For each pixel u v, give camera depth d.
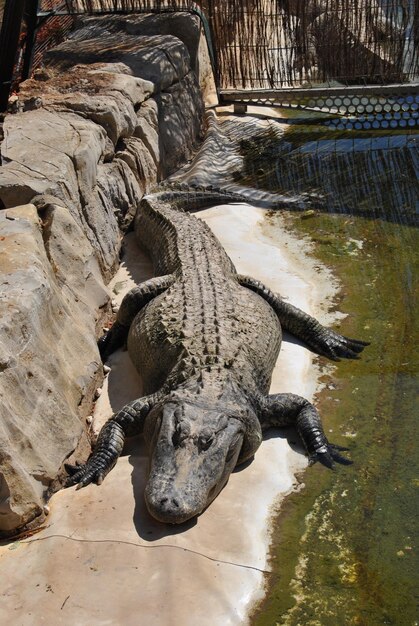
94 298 6.34
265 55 11.55
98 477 4.84
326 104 11.58
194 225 7.48
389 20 11.10
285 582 4.18
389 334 6.52
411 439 5.30
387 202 8.95
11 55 8.79
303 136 11.11
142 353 5.89
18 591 4.05
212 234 7.47
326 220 8.59
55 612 3.93
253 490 4.82
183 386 5.11
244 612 4.00
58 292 5.46
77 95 8.30
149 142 9.09
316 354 6.35
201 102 11.48
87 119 7.89
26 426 4.50
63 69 9.97
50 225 5.86
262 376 5.64
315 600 4.07
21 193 6.07
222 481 4.71
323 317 6.79
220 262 6.87
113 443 5.04
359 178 9.63
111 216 7.64
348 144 10.72
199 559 4.23
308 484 4.92
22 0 8.62
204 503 4.46
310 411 5.34
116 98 8.37
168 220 7.51
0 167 6.43
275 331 6.18
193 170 9.88
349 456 5.16
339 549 4.41
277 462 5.11
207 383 5.07
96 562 4.21
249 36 11.46
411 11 10.96
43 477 4.56
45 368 4.86
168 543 4.31
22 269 5.03
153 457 4.68
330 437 5.35
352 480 4.95
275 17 11.28
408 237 8.10
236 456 4.84
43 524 4.50
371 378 5.98
